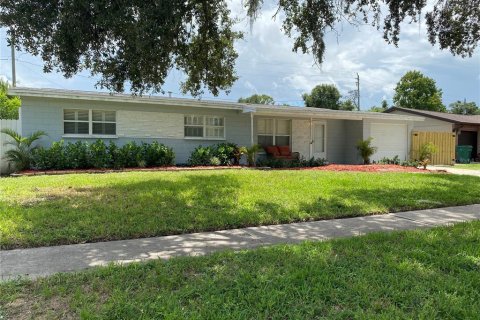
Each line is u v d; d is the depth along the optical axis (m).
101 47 8.47
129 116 15.79
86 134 14.98
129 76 9.10
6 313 3.11
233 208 7.31
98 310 3.12
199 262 4.30
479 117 30.92
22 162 13.20
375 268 4.16
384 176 13.13
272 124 19.55
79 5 7.13
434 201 8.58
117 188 9.30
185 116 17.11
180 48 9.52
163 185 9.85
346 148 21.53
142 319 2.98
